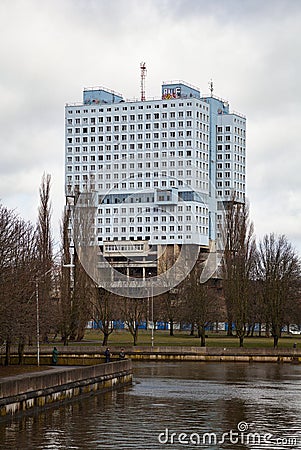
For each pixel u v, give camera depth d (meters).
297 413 64.12
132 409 65.00
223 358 122.62
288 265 152.25
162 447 49.59
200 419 60.53
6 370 83.56
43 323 98.88
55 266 127.75
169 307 161.12
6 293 80.44
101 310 131.88
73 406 66.12
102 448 48.94
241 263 141.50
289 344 140.00
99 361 100.38
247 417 61.88
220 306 153.62
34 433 53.00
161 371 102.88
